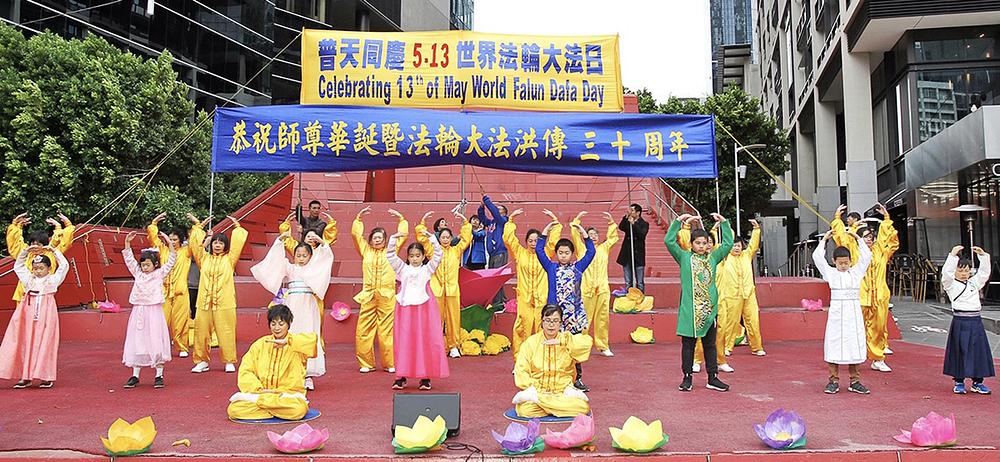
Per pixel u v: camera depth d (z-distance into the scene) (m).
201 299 7.54
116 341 9.81
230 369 7.61
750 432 4.91
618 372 7.57
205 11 23.75
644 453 4.35
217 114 8.51
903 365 8.02
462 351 8.84
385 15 31.78
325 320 9.96
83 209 13.89
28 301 6.68
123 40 20.80
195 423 5.18
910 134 19.14
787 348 9.54
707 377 7.18
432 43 8.89
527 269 7.95
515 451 4.30
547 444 4.48
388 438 4.74
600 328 8.85
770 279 12.44
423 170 17.11
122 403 5.93
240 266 12.53
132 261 6.80
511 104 8.77
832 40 23.77
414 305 6.51
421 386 6.60
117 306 10.18
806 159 31.98
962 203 17.00
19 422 5.22
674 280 12.05
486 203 10.77
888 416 5.39
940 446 4.42
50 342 6.67
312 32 8.91
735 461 4.32
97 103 14.12
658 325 10.17
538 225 15.03
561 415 5.20
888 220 8.02
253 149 8.41
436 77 8.78
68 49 14.30
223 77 24.33
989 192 15.57
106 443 4.24
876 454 4.36
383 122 8.40
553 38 8.98
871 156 21.03
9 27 14.37
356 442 4.63
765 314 10.38
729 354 8.98
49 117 13.77
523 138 8.34
